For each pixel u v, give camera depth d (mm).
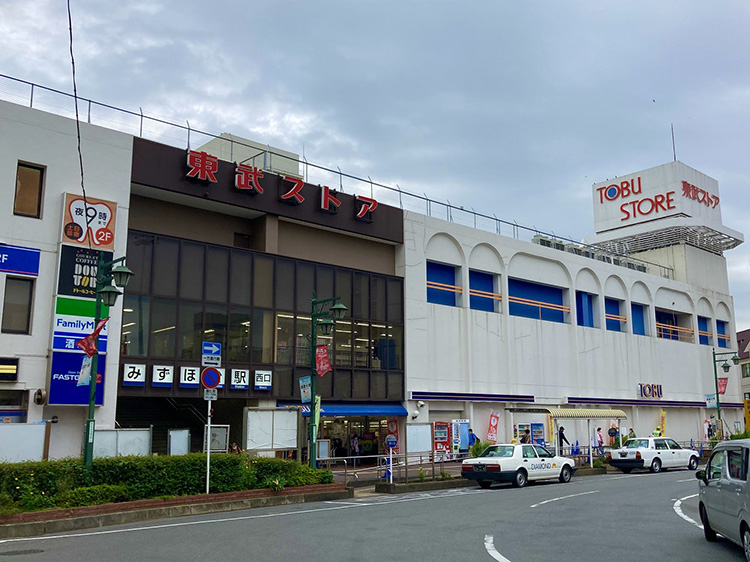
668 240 56062
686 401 51094
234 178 27641
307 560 10438
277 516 16156
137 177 24953
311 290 30203
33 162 22484
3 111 22078
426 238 35281
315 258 31109
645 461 31594
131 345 24062
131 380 23688
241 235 29672
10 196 21844
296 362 28969
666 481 25953
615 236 57688
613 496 20297
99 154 23984
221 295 26969
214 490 18188
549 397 40156
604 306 45969
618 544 11875
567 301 43344
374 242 33750
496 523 14617
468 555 10828
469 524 14469
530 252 40969
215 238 28453
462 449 34125
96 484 16391
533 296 41562
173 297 25469
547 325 41250
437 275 36250
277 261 29109
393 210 33938
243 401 27984
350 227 31797
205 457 18219
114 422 22734
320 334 30141
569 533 13164
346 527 14109
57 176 22906
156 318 24875
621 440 36812
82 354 22203
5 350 21016
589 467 31188
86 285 22688
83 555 11070
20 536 13562
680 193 54656
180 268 25891
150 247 25234
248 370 27188
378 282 33000
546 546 11688
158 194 26266
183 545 11969
